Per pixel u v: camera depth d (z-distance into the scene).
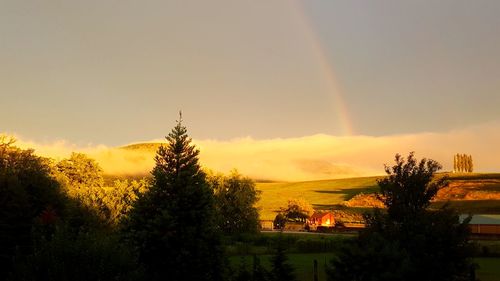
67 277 16.56
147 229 25.00
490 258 52.25
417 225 16.20
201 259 25.16
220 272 25.66
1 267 25.14
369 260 15.73
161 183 26.08
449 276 15.62
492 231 89.56
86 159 83.88
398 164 17.50
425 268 15.46
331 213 134.62
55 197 31.86
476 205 143.25
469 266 16.27
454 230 16.03
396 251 15.55
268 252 56.91
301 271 39.41
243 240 73.44
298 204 130.12
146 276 20.97
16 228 25.94
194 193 26.34
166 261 24.61
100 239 18.30
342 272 16.30
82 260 16.97
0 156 31.80
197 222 25.92
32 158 32.78
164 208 25.44
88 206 36.88
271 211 171.50
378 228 16.97
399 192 17.06
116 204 49.53
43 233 21.94
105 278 16.98
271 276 20.77
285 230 110.62
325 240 63.41
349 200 174.62
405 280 15.20
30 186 30.80
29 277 16.56
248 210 90.44
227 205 88.38
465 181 174.62
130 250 19.75
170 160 26.75
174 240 24.83
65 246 17.22
